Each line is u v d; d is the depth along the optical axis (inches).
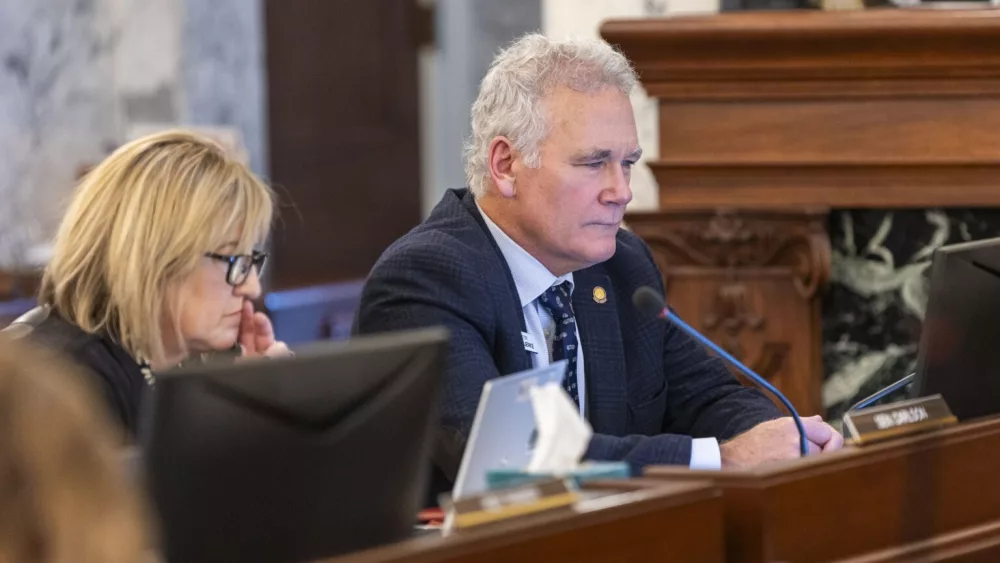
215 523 212.7
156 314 318.7
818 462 273.6
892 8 515.5
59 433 122.3
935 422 305.7
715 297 535.5
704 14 524.4
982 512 309.0
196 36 840.3
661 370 404.8
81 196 326.6
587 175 366.0
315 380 219.0
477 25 991.6
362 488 227.6
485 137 378.0
